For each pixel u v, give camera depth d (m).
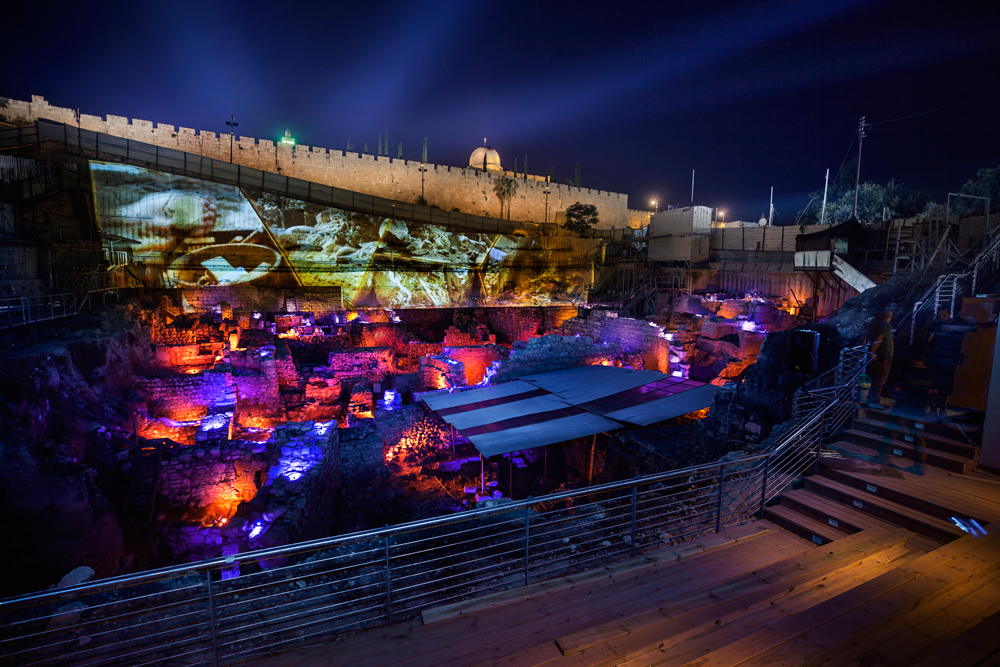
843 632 3.43
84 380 14.58
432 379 21.97
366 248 38.41
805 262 25.70
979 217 20.09
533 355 20.19
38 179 27.41
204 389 19.47
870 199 37.09
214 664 4.29
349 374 24.33
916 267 19.97
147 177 30.70
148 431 16.69
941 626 3.52
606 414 14.43
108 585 3.38
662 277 33.94
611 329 26.00
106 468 12.65
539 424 13.98
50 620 5.20
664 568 5.17
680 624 3.87
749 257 32.22
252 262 34.41
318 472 12.34
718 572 5.04
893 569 4.28
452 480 16.22
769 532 6.05
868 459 6.77
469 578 6.21
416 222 40.03
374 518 13.94
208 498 13.62
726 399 11.37
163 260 31.52
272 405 21.38
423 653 3.80
